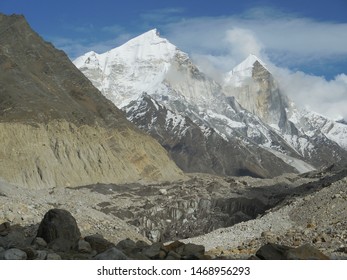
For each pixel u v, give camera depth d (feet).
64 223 78.07
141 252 69.15
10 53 553.23
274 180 480.23
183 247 72.02
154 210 317.83
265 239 106.01
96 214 127.54
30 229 92.58
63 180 422.41
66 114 492.54
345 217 114.11
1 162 408.05
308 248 64.75
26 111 460.96
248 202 357.82
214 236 131.23
